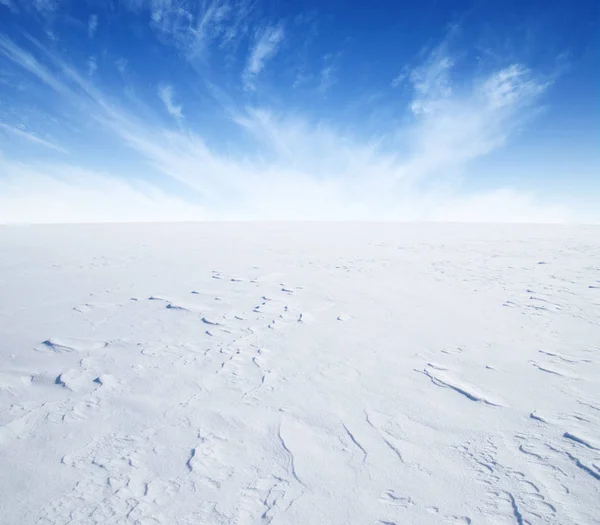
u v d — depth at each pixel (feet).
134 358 10.73
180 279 21.35
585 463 5.90
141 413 7.84
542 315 14.24
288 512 5.14
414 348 11.39
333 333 12.89
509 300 16.56
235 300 17.04
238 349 11.48
